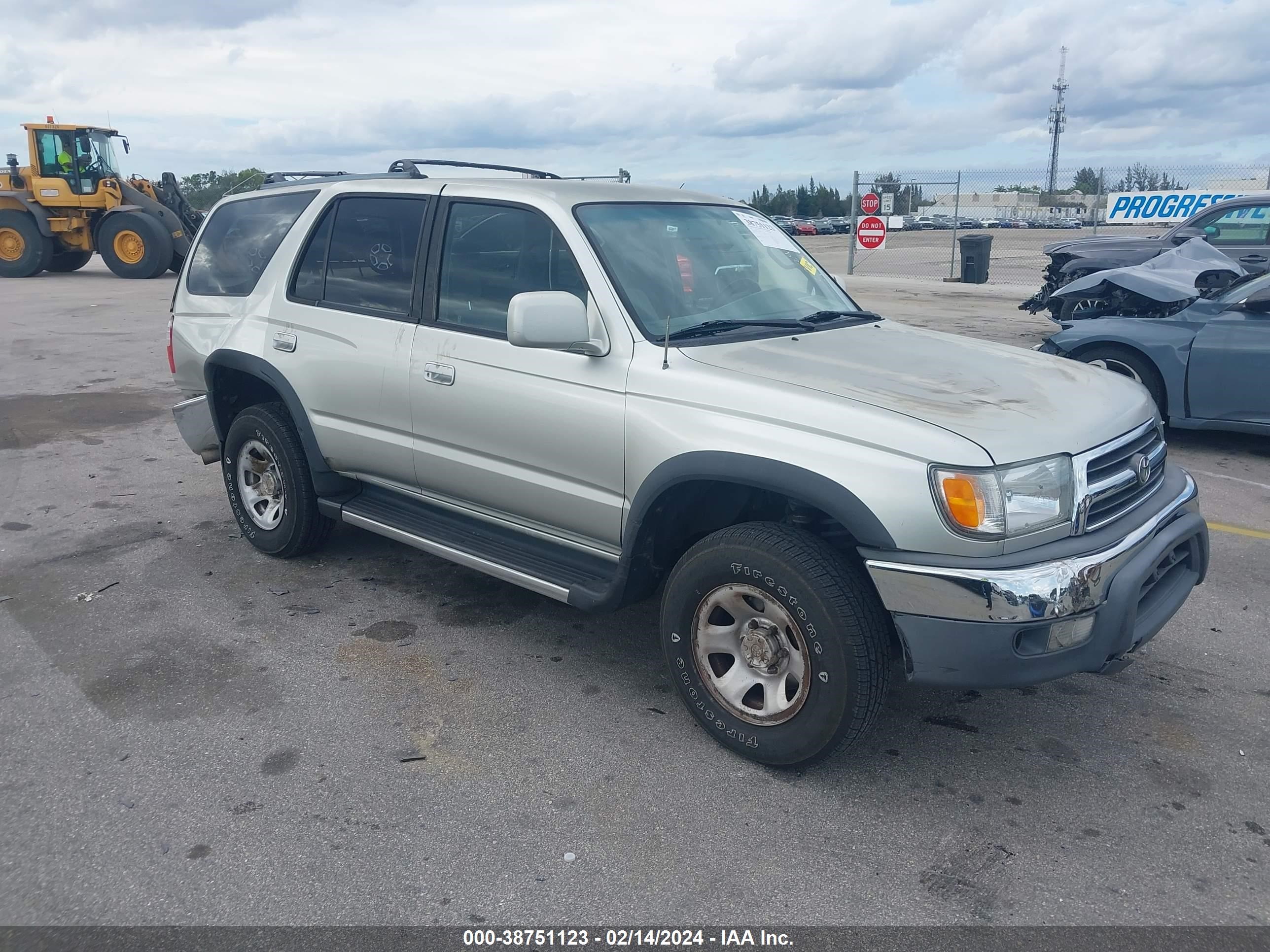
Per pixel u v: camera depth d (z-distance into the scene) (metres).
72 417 8.50
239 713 3.67
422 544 4.28
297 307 4.70
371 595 4.79
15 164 20.55
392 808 3.10
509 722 3.63
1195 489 3.65
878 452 2.93
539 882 2.77
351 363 4.40
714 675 3.45
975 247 19.98
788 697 3.25
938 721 3.68
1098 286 9.12
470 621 4.51
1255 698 3.82
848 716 3.06
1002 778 3.30
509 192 3.97
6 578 4.96
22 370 10.59
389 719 3.64
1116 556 2.99
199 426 5.44
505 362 3.81
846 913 2.65
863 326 4.20
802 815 3.08
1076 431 3.09
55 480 6.68
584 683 3.93
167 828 2.98
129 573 5.04
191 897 2.69
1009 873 2.82
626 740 3.51
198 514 5.99
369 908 2.66
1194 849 2.93
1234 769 3.34
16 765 3.31
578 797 3.16
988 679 2.89
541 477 3.79
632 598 3.66
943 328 13.28
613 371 3.50
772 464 3.07
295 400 4.68
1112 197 19.50
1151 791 3.23
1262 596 4.77
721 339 3.65
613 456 3.50
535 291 3.78
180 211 21.62
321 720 3.62
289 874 2.79
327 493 4.84
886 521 2.89
